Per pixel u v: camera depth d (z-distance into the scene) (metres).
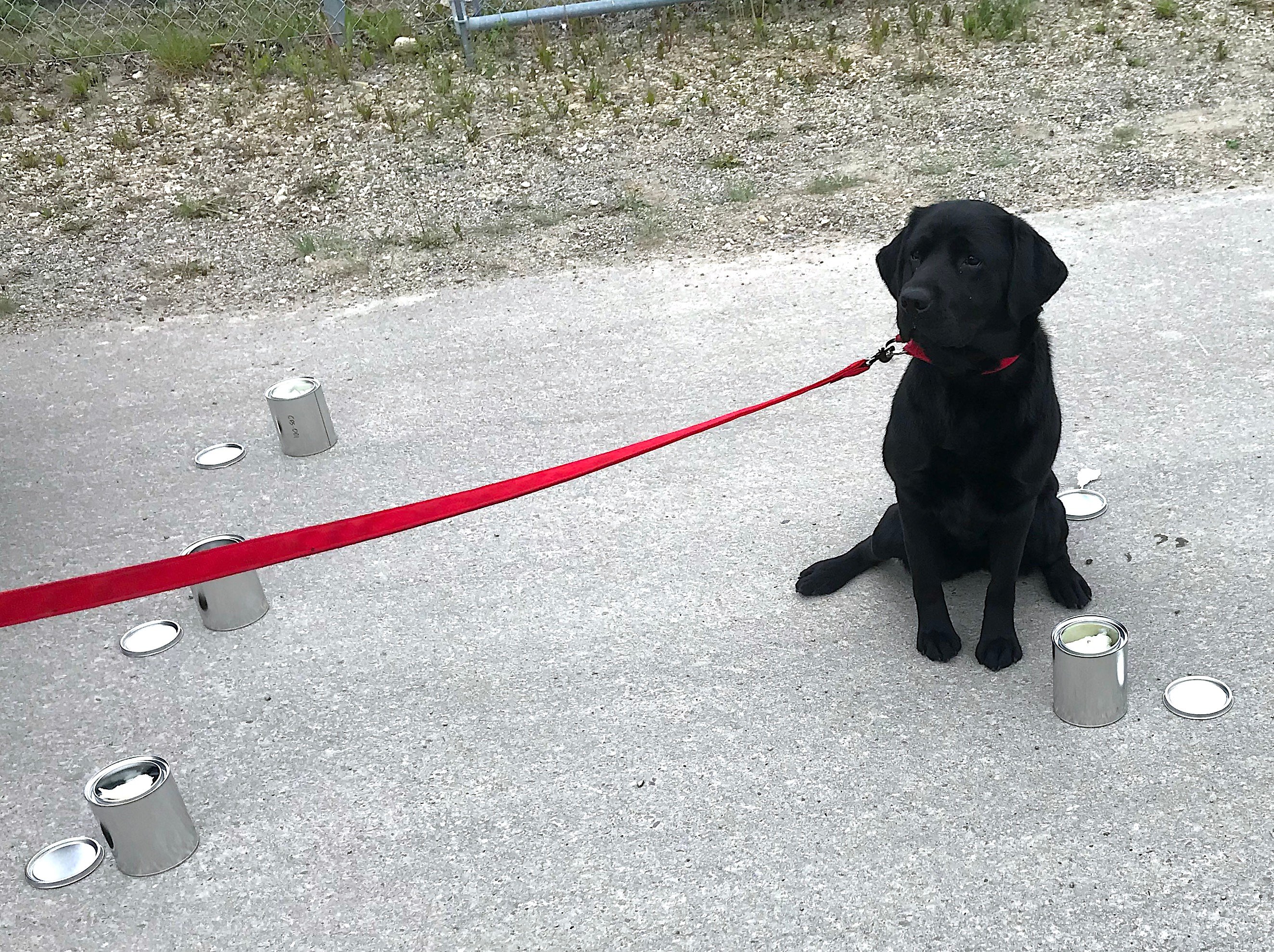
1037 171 3.85
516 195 4.11
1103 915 1.43
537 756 1.79
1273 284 2.99
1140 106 4.15
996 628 1.86
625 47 5.05
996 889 1.48
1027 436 1.72
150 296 3.70
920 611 1.90
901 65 4.66
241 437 2.87
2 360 3.37
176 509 2.59
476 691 1.95
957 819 1.59
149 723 1.95
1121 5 4.89
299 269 3.79
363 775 1.79
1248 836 1.51
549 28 5.21
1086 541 2.15
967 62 4.63
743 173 4.09
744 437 2.63
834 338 3.02
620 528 2.35
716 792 1.68
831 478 2.43
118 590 1.15
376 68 5.03
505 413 2.86
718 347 3.05
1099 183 3.72
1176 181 3.66
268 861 1.65
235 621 2.16
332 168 4.36
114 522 2.56
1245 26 4.57
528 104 4.67
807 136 4.28
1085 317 2.97
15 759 1.90
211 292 3.70
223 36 5.17
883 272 1.87
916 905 1.47
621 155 4.29
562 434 2.73
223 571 1.19
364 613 2.18
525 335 3.25
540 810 1.69
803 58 4.82
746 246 3.63
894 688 1.84
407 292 3.59
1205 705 1.72
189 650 2.13
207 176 4.35
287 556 1.25
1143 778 1.62
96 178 4.37
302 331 3.41
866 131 4.26
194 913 1.58
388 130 4.55
